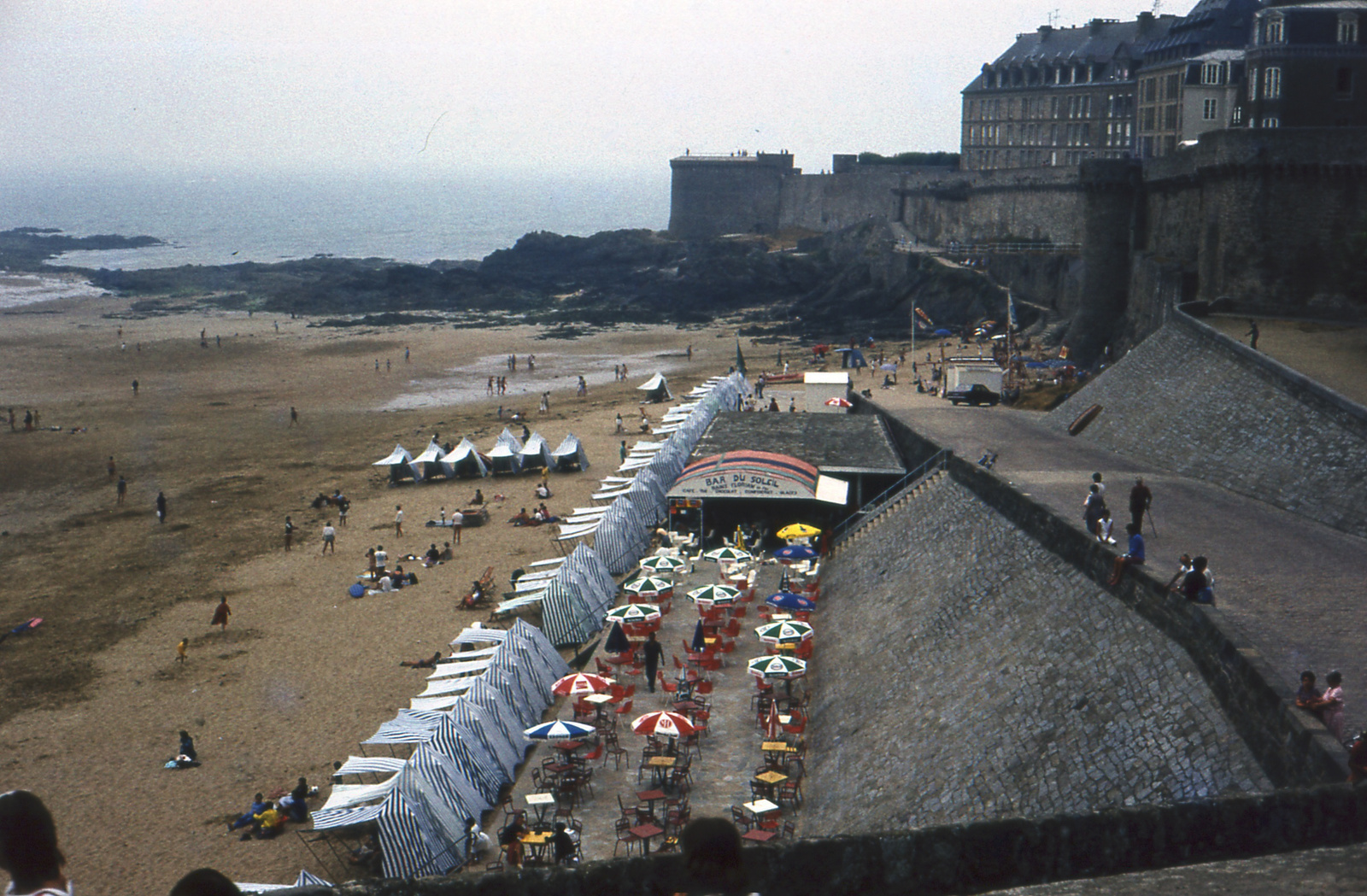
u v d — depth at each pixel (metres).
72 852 27.66
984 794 21.75
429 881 8.33
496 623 43.44
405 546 55.72
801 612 39.25
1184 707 19.44
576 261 198.38
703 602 36.62
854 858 9.32
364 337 136.00
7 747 34.09
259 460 76.25
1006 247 118.38
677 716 27.61
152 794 30.70
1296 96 69.25
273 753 32.97
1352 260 54.31
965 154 158.00
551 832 24.56
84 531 60.38
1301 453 34.78
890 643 31.81
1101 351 80.00
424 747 27.53
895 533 40.47
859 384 84.00
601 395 98.75
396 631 43.28
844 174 183.38
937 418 57.00
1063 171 110.81
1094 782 19.75
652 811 25.41
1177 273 65.06
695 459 49.38
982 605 29.39
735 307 157.12
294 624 44.50
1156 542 29.16
